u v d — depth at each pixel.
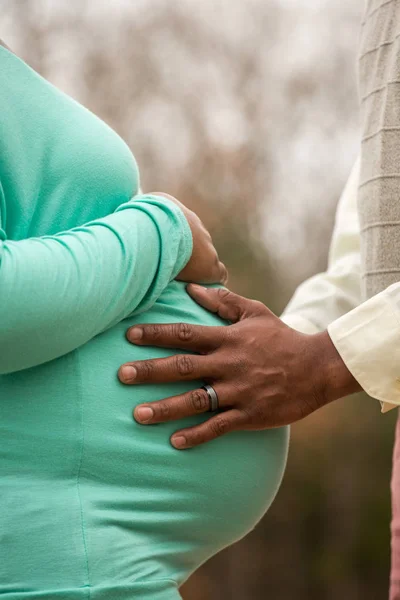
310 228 17.30
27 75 1.41
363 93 1.86
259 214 17.81
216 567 18.11
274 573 18.11
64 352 1.27
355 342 1.61
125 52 17.20
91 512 1.27
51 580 1.23
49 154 1.38
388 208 1.73
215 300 1.58
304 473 18.22
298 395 1.57
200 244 1.57
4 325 1.17
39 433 1.27
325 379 1.59
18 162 1.34
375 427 17.98
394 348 1.59
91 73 16.77
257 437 1.56
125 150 1.51
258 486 1.54
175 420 1.44
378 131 1.76
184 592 17.75
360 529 18.06
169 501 1.38
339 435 18.12
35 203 1.36
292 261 17.66
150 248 1.37
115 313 1.32
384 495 18.03
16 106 1.37
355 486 18.08
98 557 1.26
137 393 1.39
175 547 1.41
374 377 1.61
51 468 1.28
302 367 1.58
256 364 1.53
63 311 1.21
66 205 1.38
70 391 1.30
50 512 1.25
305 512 18.27
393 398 1.62
